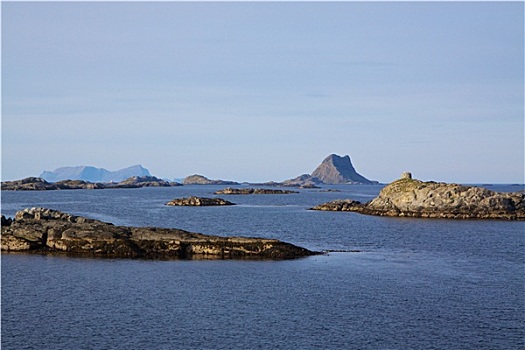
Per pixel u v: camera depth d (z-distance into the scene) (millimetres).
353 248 95875
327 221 151125
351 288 62094
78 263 74875
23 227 88625
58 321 48656
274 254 81875
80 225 89562
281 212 189500
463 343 44625
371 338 45375
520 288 62938
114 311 51719
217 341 44125
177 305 54000
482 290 61844
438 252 90938
